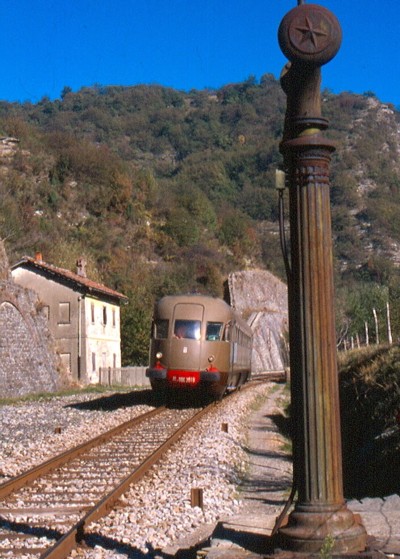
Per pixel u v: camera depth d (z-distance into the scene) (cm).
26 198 8625
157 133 18775
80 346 5028
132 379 5200
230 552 612
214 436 1777
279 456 1675
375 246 13575
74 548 776
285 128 628
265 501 1112
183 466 1364
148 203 10162
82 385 4759
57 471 1301
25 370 3988
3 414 2602
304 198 607
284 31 597
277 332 9481
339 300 5200
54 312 5069
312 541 583
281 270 11481
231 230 11100
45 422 2306
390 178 16138
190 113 19688
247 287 9319
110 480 1212
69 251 7175
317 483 595
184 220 10012
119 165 9900
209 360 2817
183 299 2898
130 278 7819
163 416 2411
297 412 606
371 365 1836
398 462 1266
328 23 592
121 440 1755
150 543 793
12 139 9400
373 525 698
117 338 5800
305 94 611
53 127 18650
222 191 14938
